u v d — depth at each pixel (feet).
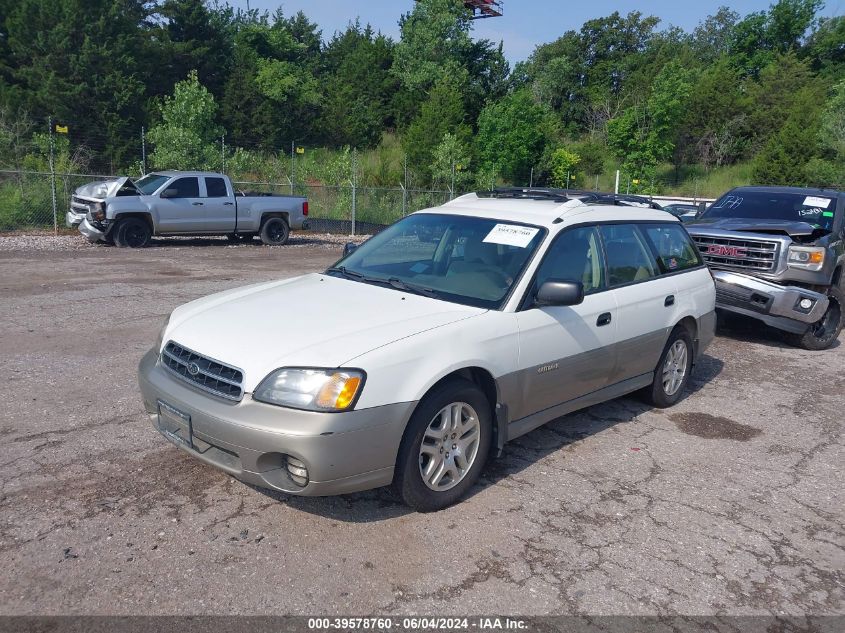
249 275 39.78
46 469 13.79
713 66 197.16
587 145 156.56
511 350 13.76
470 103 163.53
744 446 17.30
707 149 163.12
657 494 14.33
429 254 16.20
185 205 52.65
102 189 51.13
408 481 12.32
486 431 13.62
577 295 13.89
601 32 218.79
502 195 19.02
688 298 19.44
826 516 13.79
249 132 128.88
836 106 128.36
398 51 165.78
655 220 19.38
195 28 136.36
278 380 11.30
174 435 12.59
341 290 14.82
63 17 103.24
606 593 10.80
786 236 26.99
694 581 11.27
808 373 24.77
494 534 12.34
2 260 41.01
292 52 160.56
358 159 107.65
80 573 10.55
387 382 11.64
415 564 11.27
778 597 10.96
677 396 20.08
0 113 85.97
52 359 21.17
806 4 209.97
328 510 12.81
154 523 12.05
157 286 34.68
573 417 18.70
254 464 11.36
